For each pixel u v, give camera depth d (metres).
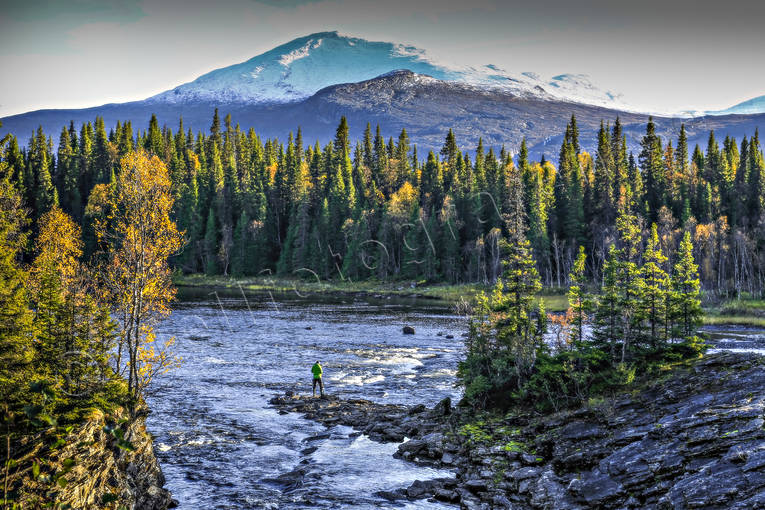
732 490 16.84
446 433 28.05
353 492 21.77
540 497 20.45
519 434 26.45
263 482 22.67
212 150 170.75
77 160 159.50
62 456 15.77
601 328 31.39
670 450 20.27
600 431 23.81
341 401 35.41
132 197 27.78
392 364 47.44
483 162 148.50
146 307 27.17
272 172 168.12
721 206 127.62
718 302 88.94
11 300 19.56
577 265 32.72
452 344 58.03
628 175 141.12
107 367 21.64
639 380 27.84
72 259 36.59
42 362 19.31
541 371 29.61
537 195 118.31
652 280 32.31
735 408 21.30
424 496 21.50
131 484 19.12
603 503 19.03
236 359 47.94
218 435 28.33
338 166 155.75
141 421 21.16
